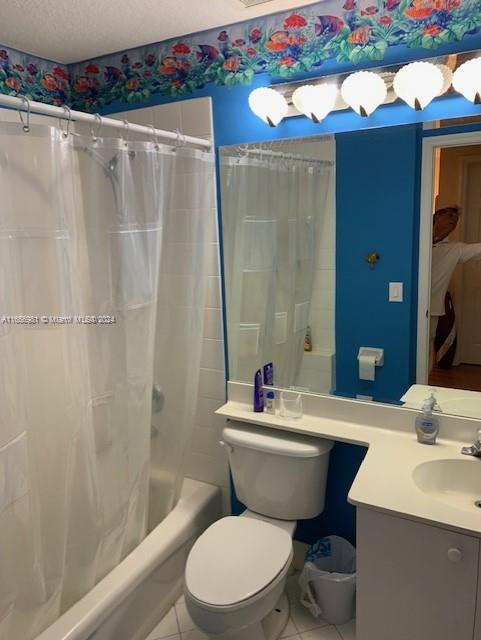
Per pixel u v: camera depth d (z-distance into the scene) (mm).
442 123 1616
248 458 1957
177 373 2125
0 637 1363
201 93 2043
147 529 2104
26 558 1404
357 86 1605
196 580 1600
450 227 1664
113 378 1751
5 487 1308
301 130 1865
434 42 1604
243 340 2154
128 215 1696
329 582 1874
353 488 1447
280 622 1921
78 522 1656
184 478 2404
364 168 1771
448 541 1313
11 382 1300
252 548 1729
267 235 2020
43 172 1380
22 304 1429
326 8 1745
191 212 1979
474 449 1621
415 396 1805
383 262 1799
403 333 1802
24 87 2189
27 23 1861
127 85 2211
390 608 1456
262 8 1773
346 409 1915
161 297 2086
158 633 1897
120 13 1785
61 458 1549
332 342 1942
